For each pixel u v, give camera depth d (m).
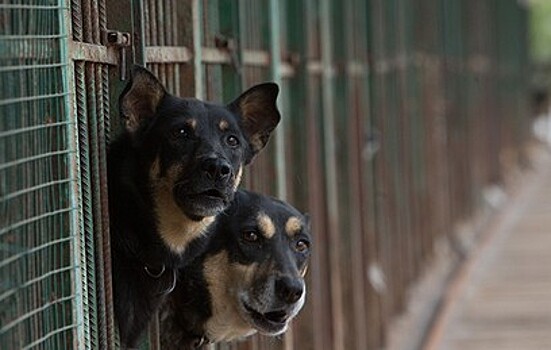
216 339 7.35
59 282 5.74
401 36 17.06
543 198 31.31
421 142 19.45
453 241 22.80
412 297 17.94
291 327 9.98
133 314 6.57
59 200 5.75
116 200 6.50
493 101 31.62
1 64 4.97
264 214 7.21
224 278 7.18
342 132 13.05
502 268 20.91
